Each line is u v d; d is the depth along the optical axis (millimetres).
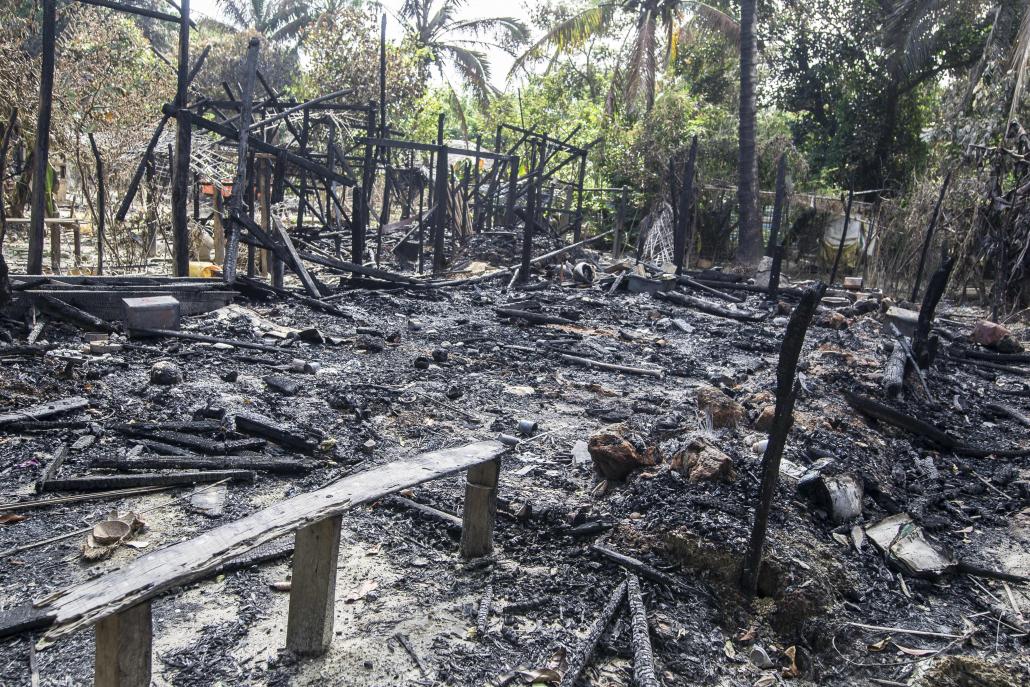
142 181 13938
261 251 14352
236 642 3686
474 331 11422
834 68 27406
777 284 16188
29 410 6121
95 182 13922
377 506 5156
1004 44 19859
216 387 7352
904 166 27312
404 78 24594
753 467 5520
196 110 13273
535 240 19141
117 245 13242
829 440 6492
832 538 5141
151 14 10750
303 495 3588
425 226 18938
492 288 15328
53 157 16453
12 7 15305
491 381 8758
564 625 4004
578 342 11148
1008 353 13102
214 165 14609
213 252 15883
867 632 4320
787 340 4055
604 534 4941
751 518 4828
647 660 3684
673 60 28500
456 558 4633
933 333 13633
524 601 4176
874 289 19672
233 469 5520
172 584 2812
